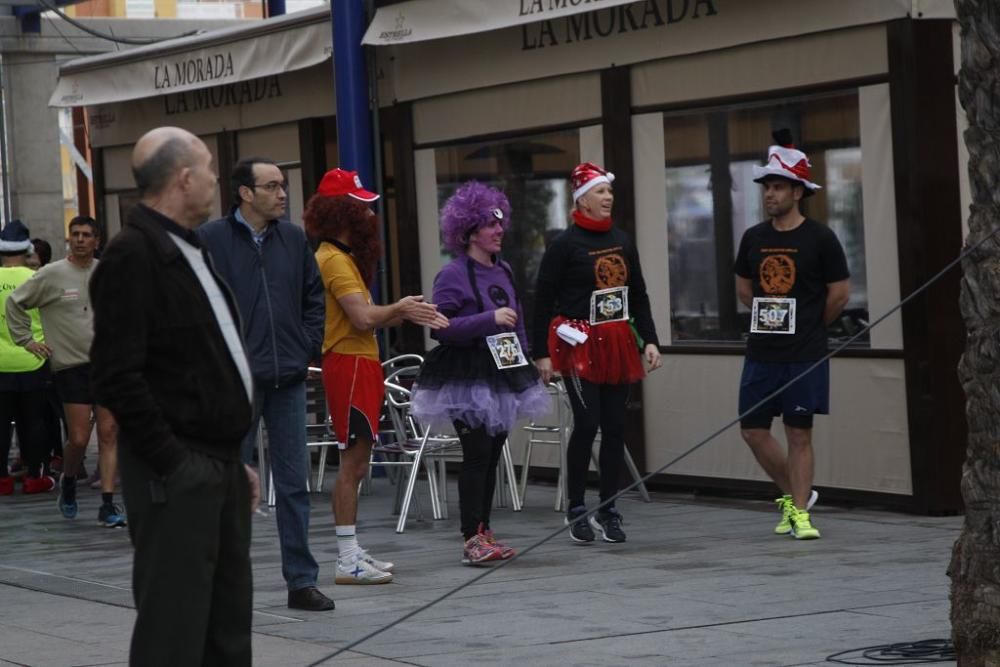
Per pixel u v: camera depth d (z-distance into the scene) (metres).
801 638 8.45
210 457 6.30
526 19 14.34
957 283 12.52
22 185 29.91
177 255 6.28
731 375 13.91
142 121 20.95
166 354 6.24
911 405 12.54
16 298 14.48
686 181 14.18
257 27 17.59
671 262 14.38
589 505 13.91
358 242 10.41
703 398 14.16
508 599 9.80
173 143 6.36
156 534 6.21
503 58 15.66
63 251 30.28
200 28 28.95
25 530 13.95
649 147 14.45
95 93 20.33
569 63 15.02
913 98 12.34
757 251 11.98
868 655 7.99
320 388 15.33
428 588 10.30
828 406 12.04
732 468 13.98
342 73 16.45
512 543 12.05
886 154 12.61
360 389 10.39
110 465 13.96
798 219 11.95
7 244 16.92
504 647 8.45
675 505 13.80
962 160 12.58
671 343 14.44
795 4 13.08
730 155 13.81
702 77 13.95
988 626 6.98
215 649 6.52
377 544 12.30
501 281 11.39
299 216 18.44
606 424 11.92
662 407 14.51
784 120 13.37
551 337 11.80
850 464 13.04
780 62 13.32
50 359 14.52
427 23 15.42
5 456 16.75
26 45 29.33
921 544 11.34
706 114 13.97
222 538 6.44
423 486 16.03
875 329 12.80
